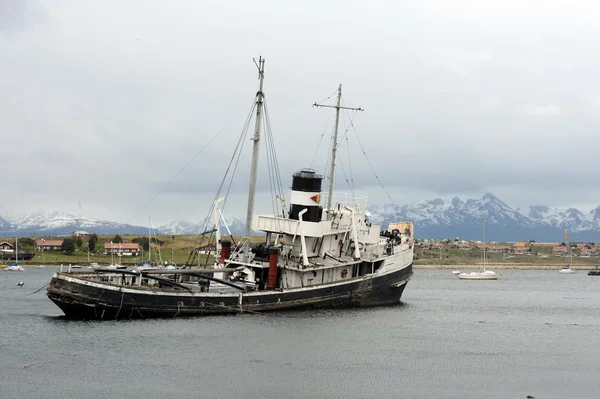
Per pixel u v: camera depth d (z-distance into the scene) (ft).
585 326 334.03
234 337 247.09
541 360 239.09
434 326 304.50
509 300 494.59
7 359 211.61
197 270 285.43
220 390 186.29
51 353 219.00
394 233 372.79
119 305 261.24
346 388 192.54
